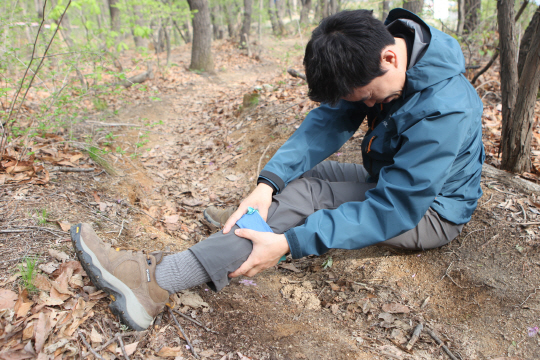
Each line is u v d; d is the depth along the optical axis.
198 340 1.50
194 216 2.64
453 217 1.66
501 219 1.92
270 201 1.66
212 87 7.07
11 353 1.23
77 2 4.79
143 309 1.42
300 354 1.47
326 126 1.87
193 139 4.25
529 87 2.11
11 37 2.94
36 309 1.39
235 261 1.43
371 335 1.56
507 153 2.34
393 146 1.52
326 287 1.88
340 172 2.01
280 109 4.21
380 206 1.39
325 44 1.24
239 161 3.51
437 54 1.37
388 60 1.32
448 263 1.80
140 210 2.47
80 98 2.98
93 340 1.35
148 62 7.32
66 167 2.64
